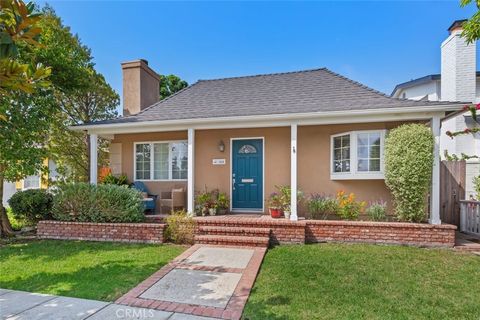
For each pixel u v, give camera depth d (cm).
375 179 778
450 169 801
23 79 212
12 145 730
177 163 969
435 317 341
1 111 653
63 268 515
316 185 841
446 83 987
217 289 423
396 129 689
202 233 702
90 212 756
